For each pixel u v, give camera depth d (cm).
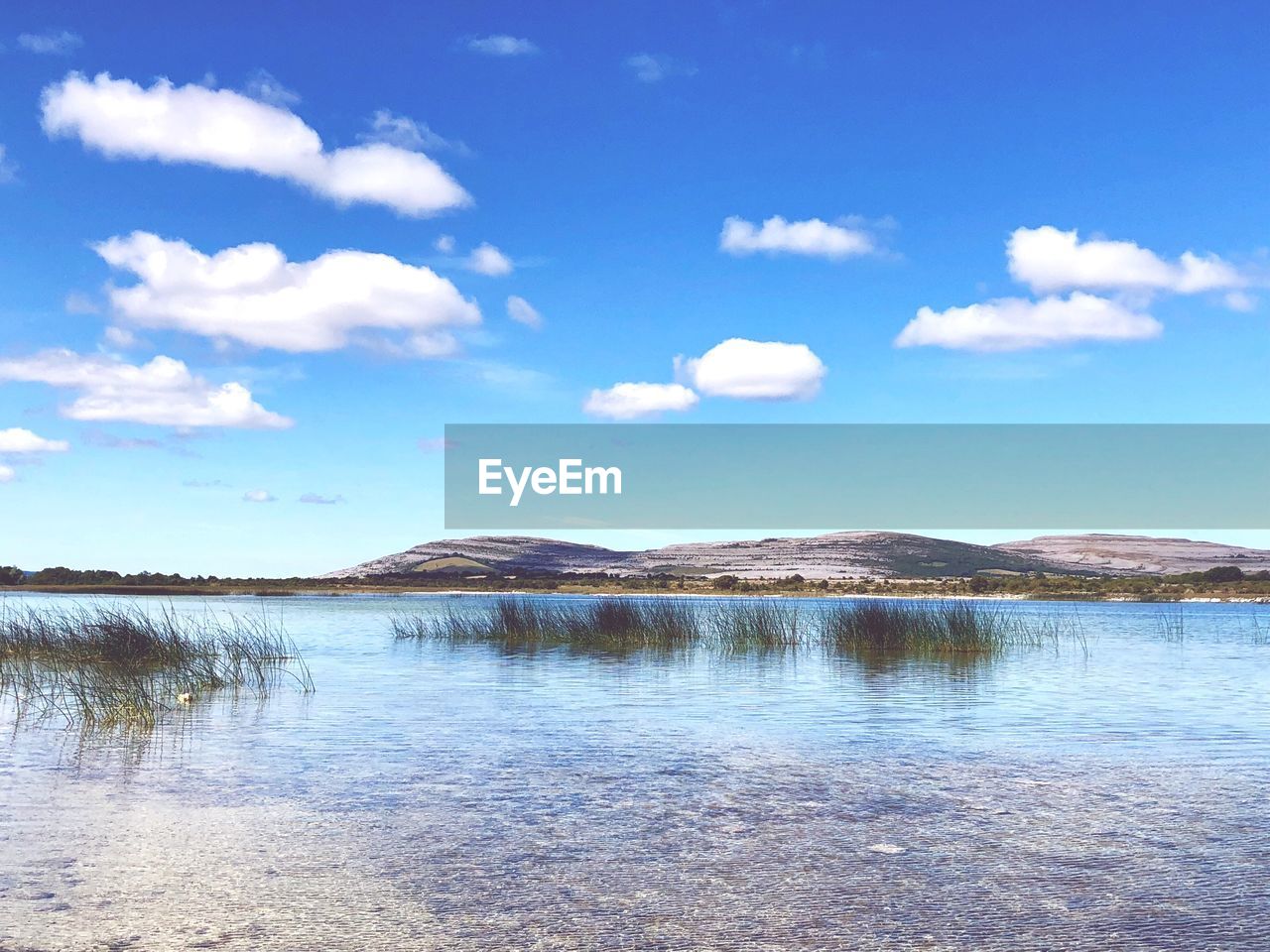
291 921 680
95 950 627
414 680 2222
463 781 1141
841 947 636
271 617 5212
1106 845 878
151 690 1916
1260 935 658
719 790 1099
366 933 658
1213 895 738
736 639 3331
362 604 7525
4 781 1132
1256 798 1065
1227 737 1480
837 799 1056
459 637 3712
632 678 2280
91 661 2319
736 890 751
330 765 1238
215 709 1742
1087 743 1423
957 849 864
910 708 1792
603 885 762
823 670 2488
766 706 1803
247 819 960
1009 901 725
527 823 949
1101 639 3841
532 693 1991
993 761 1285
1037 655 2989
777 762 1272
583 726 1566
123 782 1129
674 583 12550
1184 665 2677
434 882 769
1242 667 2617
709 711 1739
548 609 4088
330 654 2983
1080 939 651
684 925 675
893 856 842
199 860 825
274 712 1706
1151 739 1461
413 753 1325
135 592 9981
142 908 706
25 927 666
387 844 874
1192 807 1023
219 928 666
